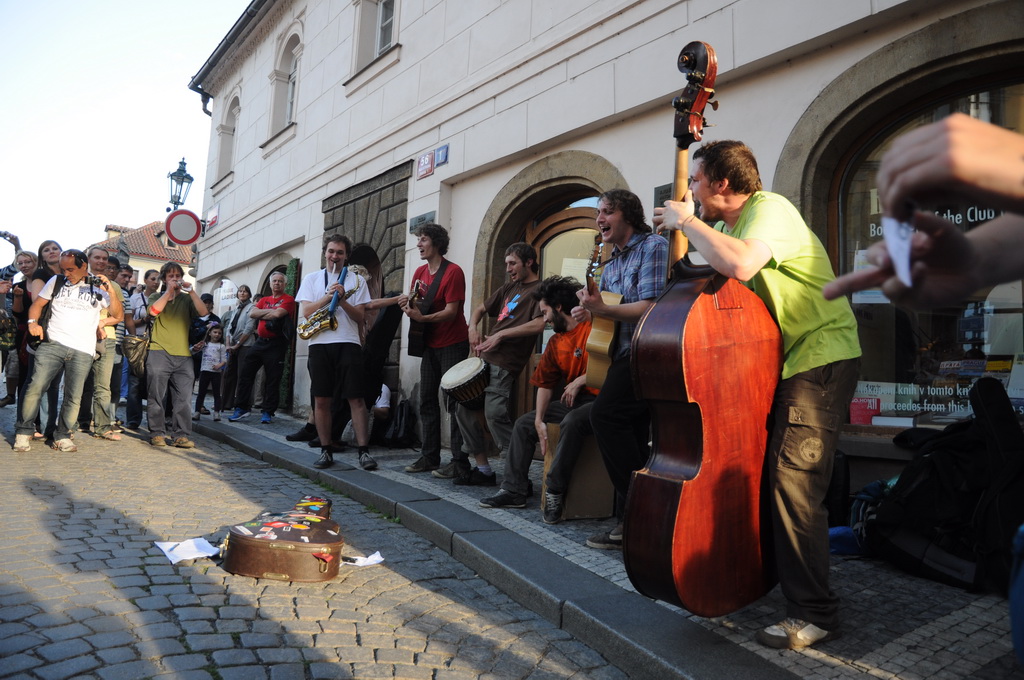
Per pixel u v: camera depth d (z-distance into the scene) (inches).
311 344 223.5
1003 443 111.7
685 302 89.4
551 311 165.6
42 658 87.0
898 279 24.7
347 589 122.1
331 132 387.5
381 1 368.5
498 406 189.3
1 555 125.3
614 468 135.3
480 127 269.1
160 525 153.1
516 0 256.2
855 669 85.5
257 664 89.8
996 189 21.3
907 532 122.0
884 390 161.8
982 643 93.0
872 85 154.1
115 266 294.0
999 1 135.9
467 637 104.8
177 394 273.0
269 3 466.3
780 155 171.9
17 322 264.7
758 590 94.4
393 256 315.9
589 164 224.5
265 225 464.4
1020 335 143.3
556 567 126.0
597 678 93.4
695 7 189.5
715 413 88.6
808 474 91.5
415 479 205.0
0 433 276.5
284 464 235.3
